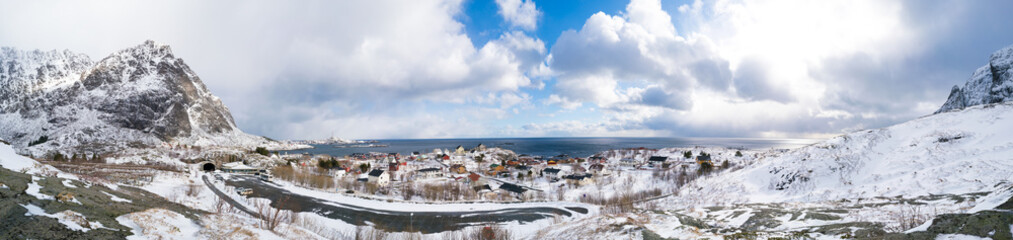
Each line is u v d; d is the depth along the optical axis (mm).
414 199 81750
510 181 131125
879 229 29062
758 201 65938
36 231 22156
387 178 115688
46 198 26672
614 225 38562
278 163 165375
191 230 32875
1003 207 21078
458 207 73375
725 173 98500
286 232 42000
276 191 83875
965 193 42156
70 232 23438
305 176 102500
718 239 29844
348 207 70188
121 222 28406
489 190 97562
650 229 36156
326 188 90312
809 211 43219
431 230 57031
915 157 65438
